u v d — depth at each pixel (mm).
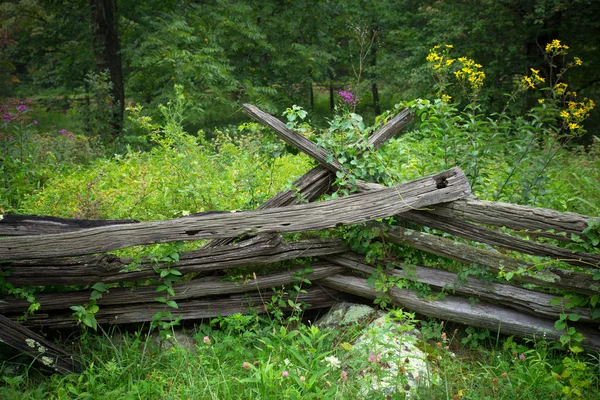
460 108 14812
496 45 14484
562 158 7379
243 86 15898
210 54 16203
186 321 4031
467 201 3609
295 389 3023
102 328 3836
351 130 4117
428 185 3617
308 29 19156
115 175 6383
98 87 12609
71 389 3162
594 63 15469
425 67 14867
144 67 16047
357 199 3727
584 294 3549
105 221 3754
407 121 4383
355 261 4070
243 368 3422
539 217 3449
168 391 3270
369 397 3051
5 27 19062
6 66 20984
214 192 5105
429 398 3064
